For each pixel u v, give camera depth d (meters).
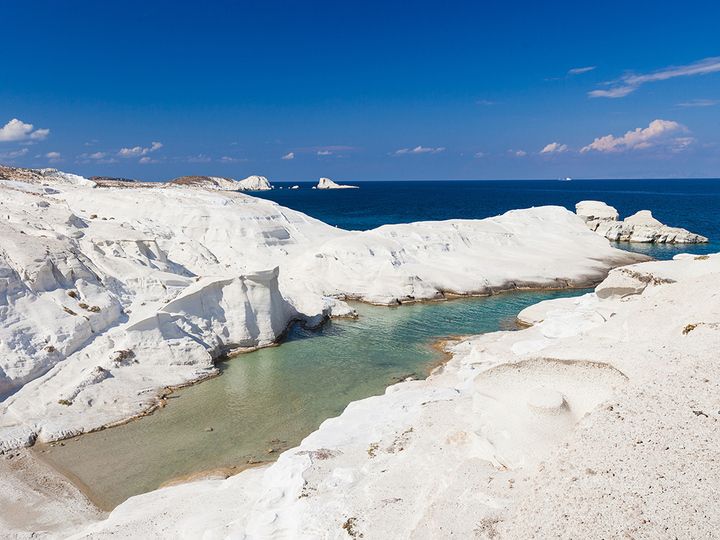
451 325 41.00
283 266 54.06
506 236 64.94
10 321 27.84
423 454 16.91
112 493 20.02
